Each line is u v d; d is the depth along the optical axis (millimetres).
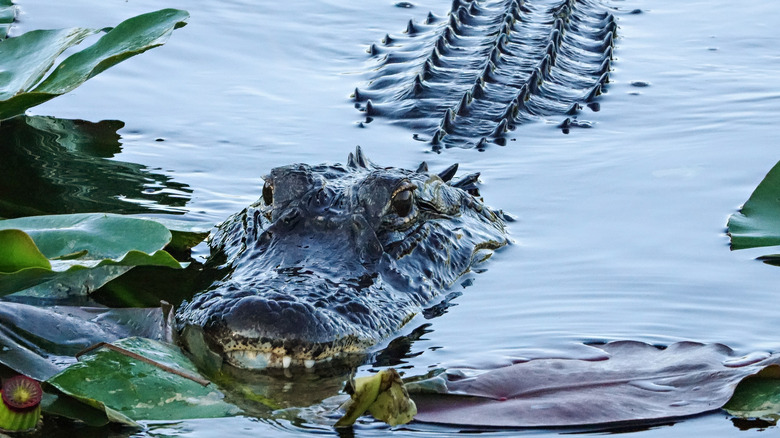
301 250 5785
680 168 8578
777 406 4582
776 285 6250
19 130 9039
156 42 7594
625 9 14352
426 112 9930
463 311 5898
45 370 4781
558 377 4820
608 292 6168
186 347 5133
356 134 9438
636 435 4379
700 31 13227
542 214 7652
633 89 10945
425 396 4695
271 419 4551
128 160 8469
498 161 8820
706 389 4703
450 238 6508
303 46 12383
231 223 6793
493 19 12750
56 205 7305
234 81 10953
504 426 4438
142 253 5188
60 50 7723
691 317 5762
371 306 5441
